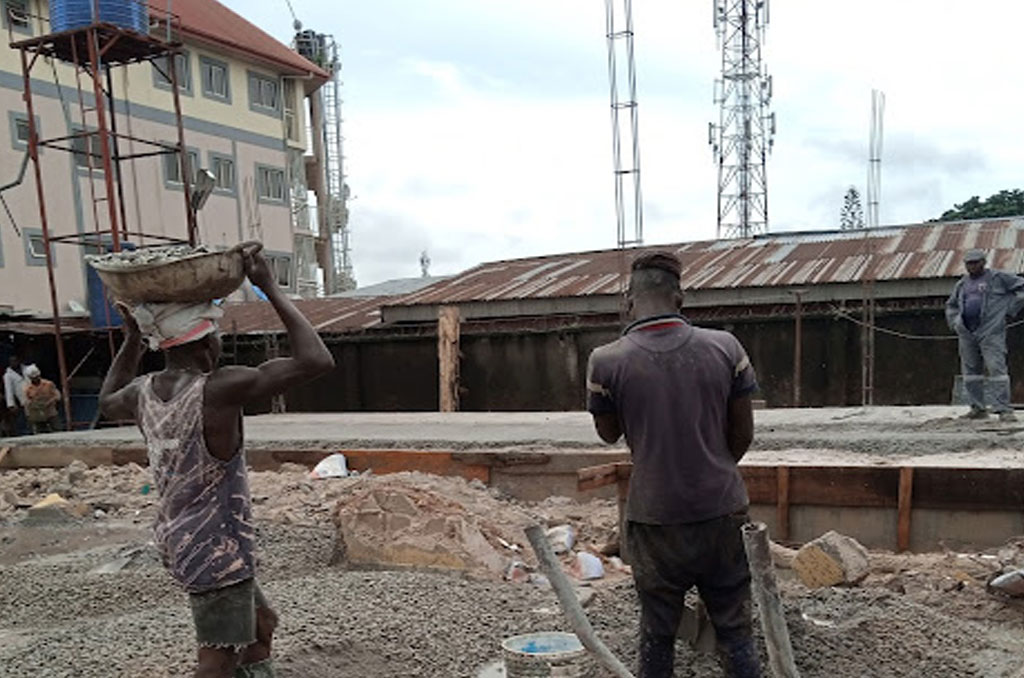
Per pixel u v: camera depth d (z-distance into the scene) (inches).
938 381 596.7
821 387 625.3
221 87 1231.5
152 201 1122.7
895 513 321.1
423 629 198.1
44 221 638.5
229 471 122.8
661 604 137.9
